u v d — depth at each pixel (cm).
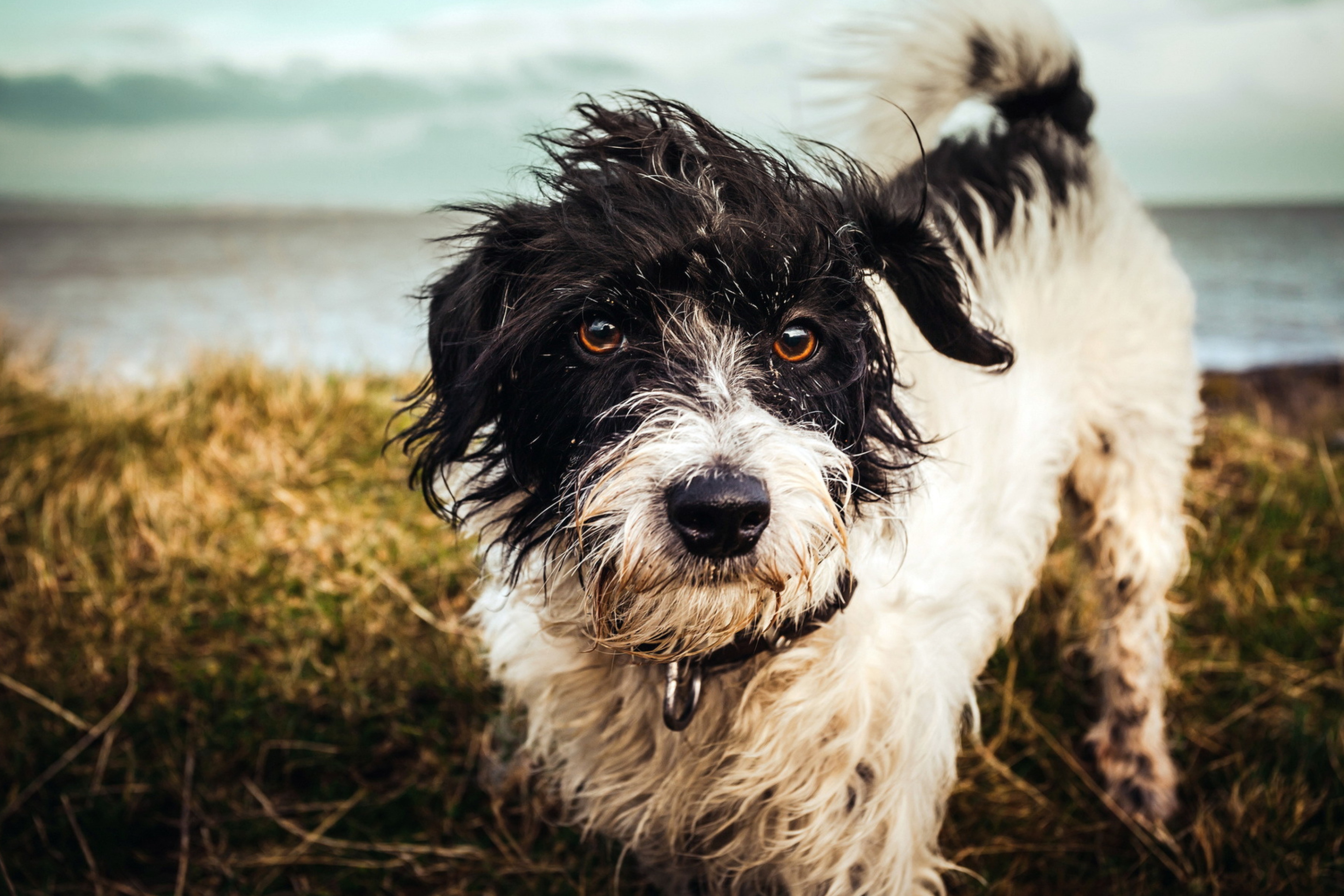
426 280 50
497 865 56
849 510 43
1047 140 65
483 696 66
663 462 38
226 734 63
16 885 55
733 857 49
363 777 62
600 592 40
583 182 42
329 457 93
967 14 63
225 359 111
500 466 45
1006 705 66
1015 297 55
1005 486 52
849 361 42
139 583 76
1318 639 73
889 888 46
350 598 74
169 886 56
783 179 43
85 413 102
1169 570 63
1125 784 63
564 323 41
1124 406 61
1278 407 155
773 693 45
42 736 62
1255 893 54
